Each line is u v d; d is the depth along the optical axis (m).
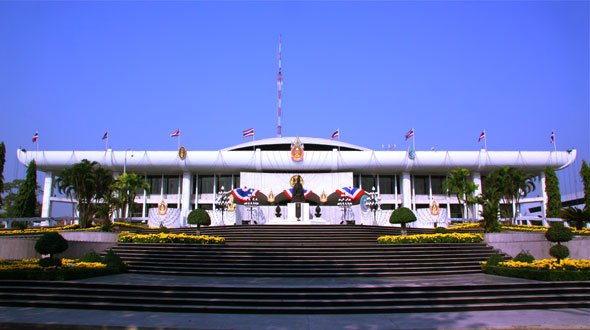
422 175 73.81
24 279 19.11
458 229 46.25
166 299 16.59
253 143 73.56
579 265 21.75
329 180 65.12
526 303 16.70
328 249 27.34
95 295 17.33
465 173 57.56
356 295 16.98
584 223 45.47
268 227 38.91
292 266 24.23
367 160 66.94
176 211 53.66
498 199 41.91
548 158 66.69
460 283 18.98
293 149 66.69
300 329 13.34
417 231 41.66
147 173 70.81
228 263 25.03
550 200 60.66
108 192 47.62
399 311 15.91
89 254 24.44
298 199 51.91
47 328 13.48
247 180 64.75
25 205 56.78
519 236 31.44
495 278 21.92
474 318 14.81
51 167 67.00
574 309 16.44
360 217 55.34
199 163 66.81
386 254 26.95
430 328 13.38
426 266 25.16
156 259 25.92
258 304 16.39
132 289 17.81
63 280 19.33
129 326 13.46
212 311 15.88
